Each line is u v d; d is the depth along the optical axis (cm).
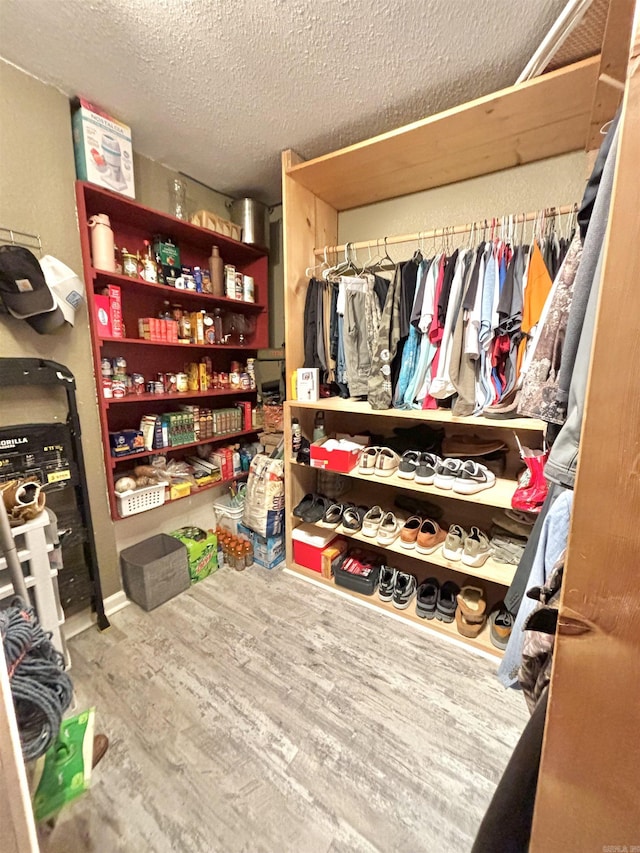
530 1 101
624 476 39
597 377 39
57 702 89
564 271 92
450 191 183
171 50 118
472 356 146
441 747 113
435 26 109
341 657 147
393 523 179
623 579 41
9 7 102
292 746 113
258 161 188
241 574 205
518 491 140
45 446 143
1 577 119
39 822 93
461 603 156
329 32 111
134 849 89
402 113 151
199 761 109
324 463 181
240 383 236
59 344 147
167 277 187
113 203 159
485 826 64
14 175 129
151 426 185
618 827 45
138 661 145
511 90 119
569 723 47
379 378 165
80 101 142
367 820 95
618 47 85
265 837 92
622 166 36
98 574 161
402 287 165
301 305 195
